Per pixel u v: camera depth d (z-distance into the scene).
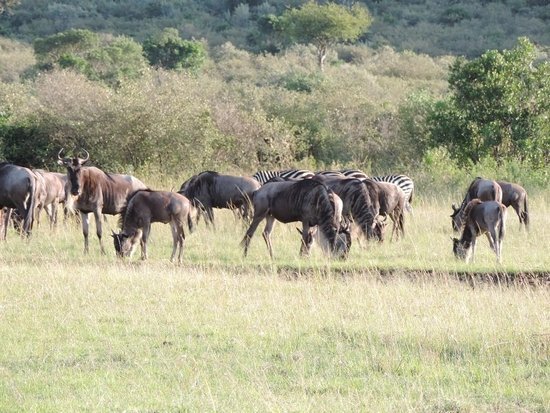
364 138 60.69
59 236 33.91
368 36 120.12
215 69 98.19
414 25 127.44
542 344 18.30
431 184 45.84
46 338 18.83
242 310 21.31
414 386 15.76
